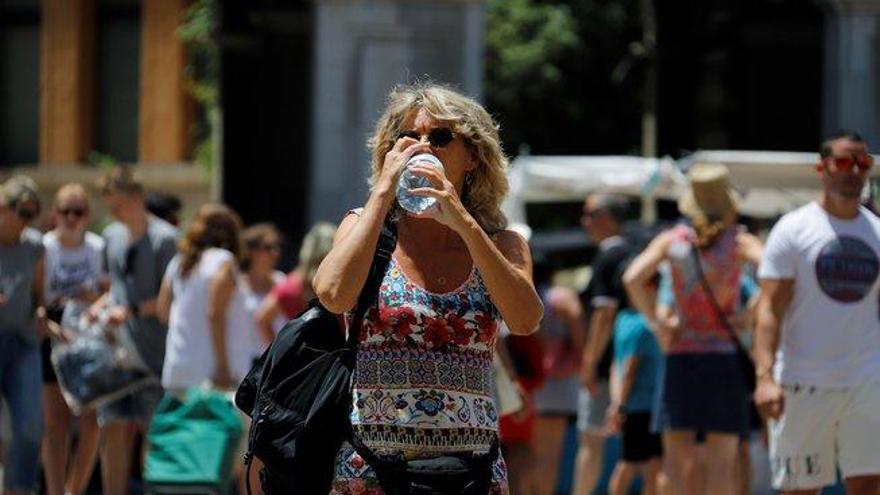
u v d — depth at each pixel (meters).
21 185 26.19
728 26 45.66
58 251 28.64
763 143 44.84
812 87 43.97
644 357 30.11
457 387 13.91
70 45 66.50
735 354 25.81
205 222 28.47
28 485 25.97
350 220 14.31
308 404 14.41
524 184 43.88
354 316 13.97
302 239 40.16
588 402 31.55
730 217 25.92
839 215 21.62
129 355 28.34
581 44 76.62
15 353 26.08
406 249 14.09
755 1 44.78
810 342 21.55
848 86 40.50
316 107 38.69
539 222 77.12
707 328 25.78
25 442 25.97
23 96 67.75
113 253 28.64
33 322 26.31
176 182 65.38
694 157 34.72
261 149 40.59
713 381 25.75
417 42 38.75
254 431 14.52
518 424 30.72
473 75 38.75
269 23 40.62
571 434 36.22
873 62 40.50
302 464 14.29
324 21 38.62
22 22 67.50
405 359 13.90
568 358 32.78
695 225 25.81
